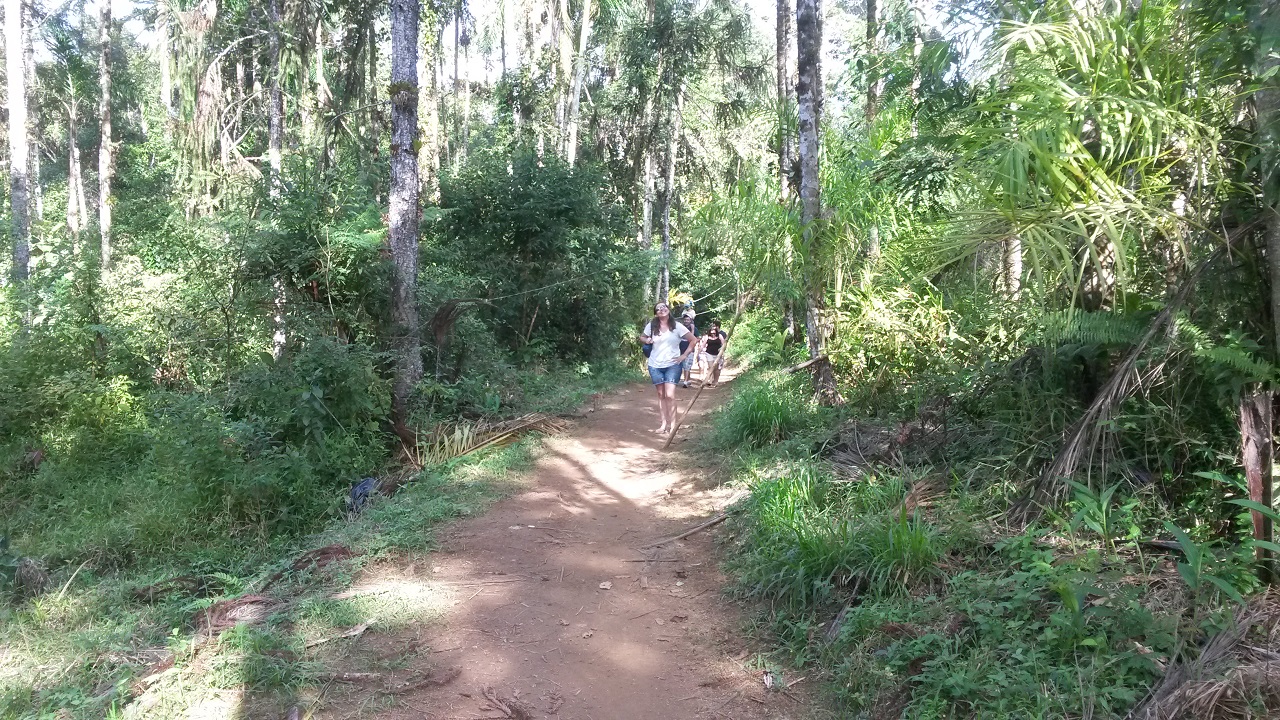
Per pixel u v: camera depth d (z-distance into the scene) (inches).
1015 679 119.0
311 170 361.1
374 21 584.7
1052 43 174.7
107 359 373.7
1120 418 168.7
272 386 285.9
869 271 357.7
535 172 598.9
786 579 170.9
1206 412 164.7
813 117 352.2
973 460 211.3
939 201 271.0
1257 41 133.0
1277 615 118.8
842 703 133.5
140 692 139.4
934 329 308.8
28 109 869.2
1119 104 158.6
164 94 657.0
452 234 595.2
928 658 133.4
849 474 226.4
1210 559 133.6
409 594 178.1
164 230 472.4
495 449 316.8
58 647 160.4
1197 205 168.1
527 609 175.3
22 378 346.0
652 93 802.8
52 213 1041.5
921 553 159.0
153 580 203.3
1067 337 177.8
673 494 265.1
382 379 329.1
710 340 598.2
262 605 176.6
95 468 310.0
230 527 236.4
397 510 238.5
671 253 863.1
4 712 133.8
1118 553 152.0
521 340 581.0
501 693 141.1
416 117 358.9
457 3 814.5
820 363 334.0
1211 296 158.9
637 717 135.3
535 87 799.1
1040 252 163.6
